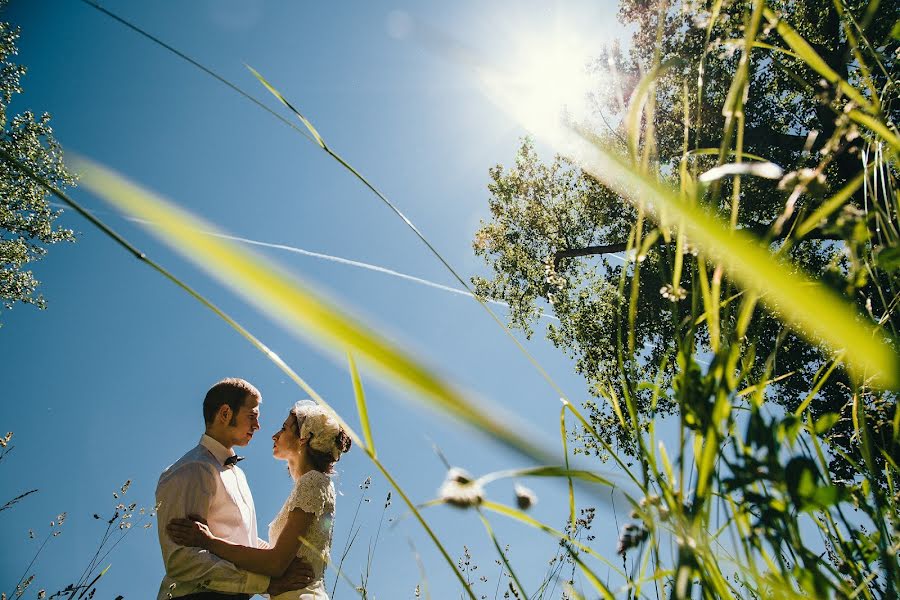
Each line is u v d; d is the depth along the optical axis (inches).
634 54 355.6
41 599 84.7
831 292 10.7
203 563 92.4
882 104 23.3
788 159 321.7
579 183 509.4
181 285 17.4
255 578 94.7
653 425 21.6
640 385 22.5
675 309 20.6
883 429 22.1
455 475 20.0
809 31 254.2
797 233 17.4
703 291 19.3
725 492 18.5
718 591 17.2
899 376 9.3
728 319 20.6
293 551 98.0
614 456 21.8
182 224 8.0
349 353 8.1
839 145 19.7
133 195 8.1
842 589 17.3
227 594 93.7
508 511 20.4
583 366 358.0
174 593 92.0
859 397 21.2
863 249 17.6
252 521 115.8
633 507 18.5
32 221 494.6
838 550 21.0
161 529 97.0
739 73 18.7
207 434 110.2
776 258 11.9
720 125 318.0
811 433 21.8
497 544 20.7
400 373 8.2
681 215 13.5
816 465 18.2
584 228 532.1
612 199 479.5
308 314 8.0
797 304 10.6
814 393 22.2
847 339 9.9
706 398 18.8
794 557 17.8
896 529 19.2
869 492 20.0
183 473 100.4
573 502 21.9
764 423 18.2
